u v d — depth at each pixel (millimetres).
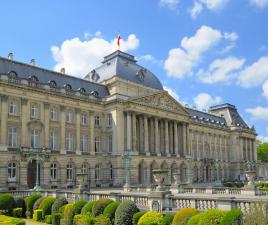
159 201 25094
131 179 71625
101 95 75250
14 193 43781
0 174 54875
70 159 66062
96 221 22297
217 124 117750
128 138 73062
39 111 62500
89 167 69812
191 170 90438
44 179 60438
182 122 90625
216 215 16578
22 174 57344
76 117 68938
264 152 167500
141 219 20734
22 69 61906
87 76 83625
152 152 79312
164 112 83938
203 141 109875
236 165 121062
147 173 76125
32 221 29375
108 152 73438
